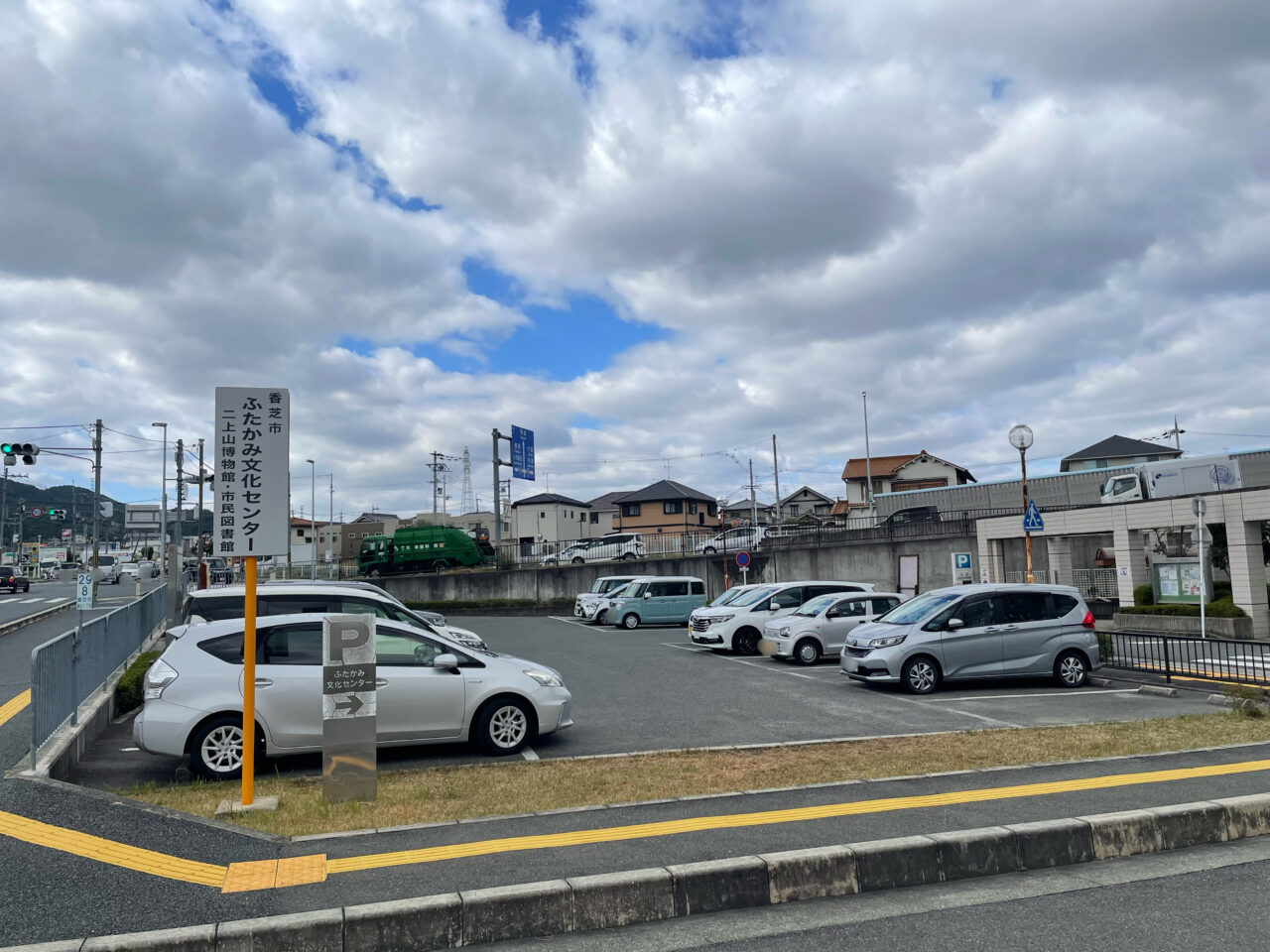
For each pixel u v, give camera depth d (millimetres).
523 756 9031
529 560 41281
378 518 88125
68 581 55750
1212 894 4984
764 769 7762
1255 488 19516
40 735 7543
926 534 32000
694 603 28828
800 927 4660
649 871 4926
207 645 8438
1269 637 19438
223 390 7203
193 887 4820
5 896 4684
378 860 5227
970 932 4527
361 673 6953
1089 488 35281
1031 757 8047
